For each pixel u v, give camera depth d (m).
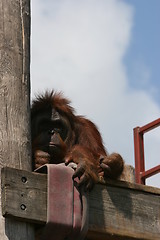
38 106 15.32
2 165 10.16
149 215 11.15
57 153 14.30
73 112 16.02
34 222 9.95
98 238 10.83
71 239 10.20
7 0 11.12
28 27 11.28
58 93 15.78
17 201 9.82
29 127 10.72
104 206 10.75
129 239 10.89
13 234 9.73
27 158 10.45
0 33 10.91
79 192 10.44
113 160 12.84
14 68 10.80
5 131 10.38
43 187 10.17
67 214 10.14
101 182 10.88
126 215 10.91
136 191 11.20
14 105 10.59
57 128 15.16
